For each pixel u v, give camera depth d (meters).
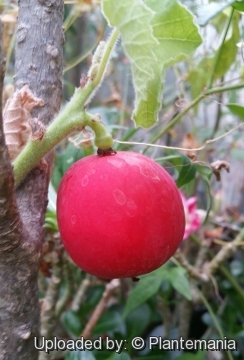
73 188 0.13
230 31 0.24
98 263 0.13
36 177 0.13
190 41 0.12
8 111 0.13
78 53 0.44
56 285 0.24
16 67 0.14
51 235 0.22
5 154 0.10
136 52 0.12
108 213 0.12
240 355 0.31
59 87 0.14
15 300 0.12
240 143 0.42
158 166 0.14
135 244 0.12
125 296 0.32
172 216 0.13
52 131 0.12
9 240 0.11
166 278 0.25
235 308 0.32
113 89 0.41
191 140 0.28
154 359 0.28
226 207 0.41
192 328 0.35
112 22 0.12
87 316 0.31
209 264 0.31
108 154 0.13
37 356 0.14
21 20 0.14
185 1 0.25
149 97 0.13
